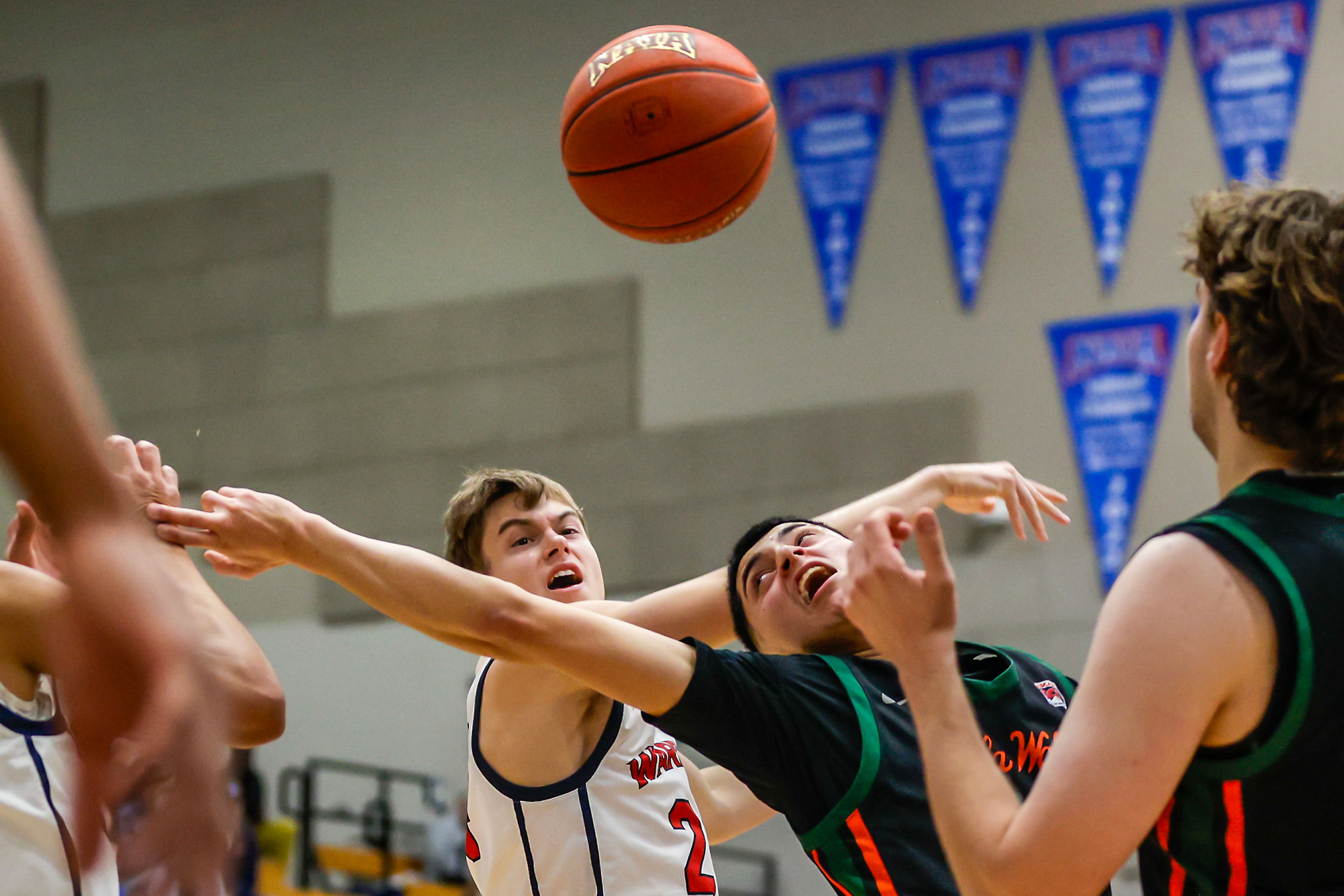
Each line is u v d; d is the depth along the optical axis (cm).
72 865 195
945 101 1089
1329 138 1002
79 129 1298
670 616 296
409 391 1186
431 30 1238
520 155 1199
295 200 1239
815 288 1105
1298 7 1020
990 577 1012
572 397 1148
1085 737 147
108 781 47
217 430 1220
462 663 1113
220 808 48
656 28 372
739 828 348
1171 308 1019
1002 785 155
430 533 1159
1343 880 151
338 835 1108
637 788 304
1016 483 354
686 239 371
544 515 346
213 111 1275
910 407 1062
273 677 202
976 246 1068
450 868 999
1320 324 156
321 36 1262
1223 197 172
